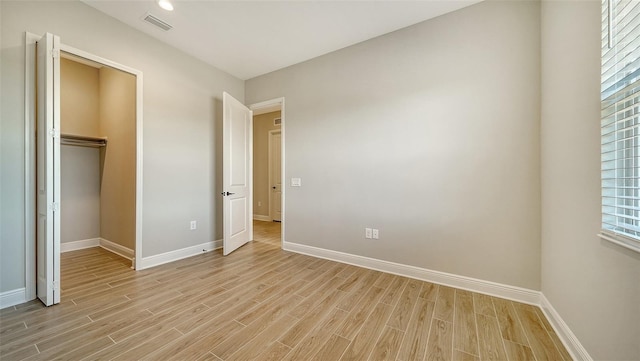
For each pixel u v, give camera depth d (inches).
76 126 138.2
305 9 93.1
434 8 91.2
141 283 94.3
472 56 89.0
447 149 93.8
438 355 56.5
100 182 146.0
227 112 131.1
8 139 76.1
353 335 63.6
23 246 78.6
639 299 38.2
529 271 80.7
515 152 82.6
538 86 79.1
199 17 98.6
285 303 80.0
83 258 123.0
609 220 45.9
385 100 107.4
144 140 109.8
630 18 41.9
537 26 79.2
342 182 119.4
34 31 80.6
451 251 93.4
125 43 102.9
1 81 74.9
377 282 96.7
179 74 123.1
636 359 38.7
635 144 42.9
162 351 56.9
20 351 56.2
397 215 104.5
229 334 63.6
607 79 46.0
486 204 87.2
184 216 126.2
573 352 56.3
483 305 79.0
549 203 71.8
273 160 241.0
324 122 125.5
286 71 140.1
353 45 116.3
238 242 143.1
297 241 135.9
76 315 71.5
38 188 80.4
